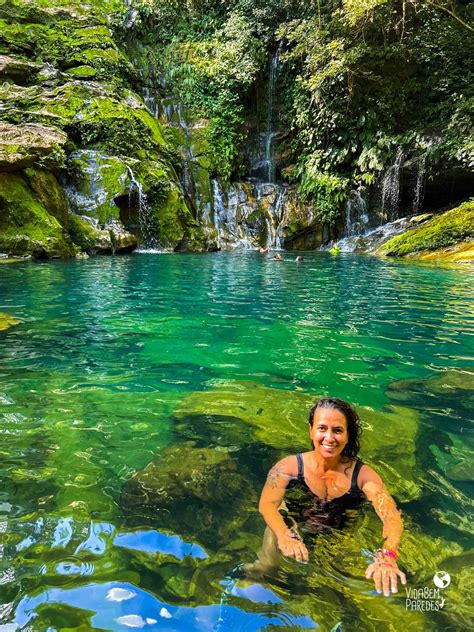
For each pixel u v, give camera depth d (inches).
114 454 98.0
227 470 91.0
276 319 229.5
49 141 507.8
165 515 77.0
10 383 139.3
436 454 100.2
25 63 626.8
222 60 794.2
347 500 77.4
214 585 62.6
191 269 418.6
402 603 59.0
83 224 528.1
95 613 58.5
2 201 457.1
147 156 641.0
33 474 89.9
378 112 708.7
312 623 56.3
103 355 168.1
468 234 545.6
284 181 815.1
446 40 673.6
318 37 700.7
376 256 577.6
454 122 626.2
